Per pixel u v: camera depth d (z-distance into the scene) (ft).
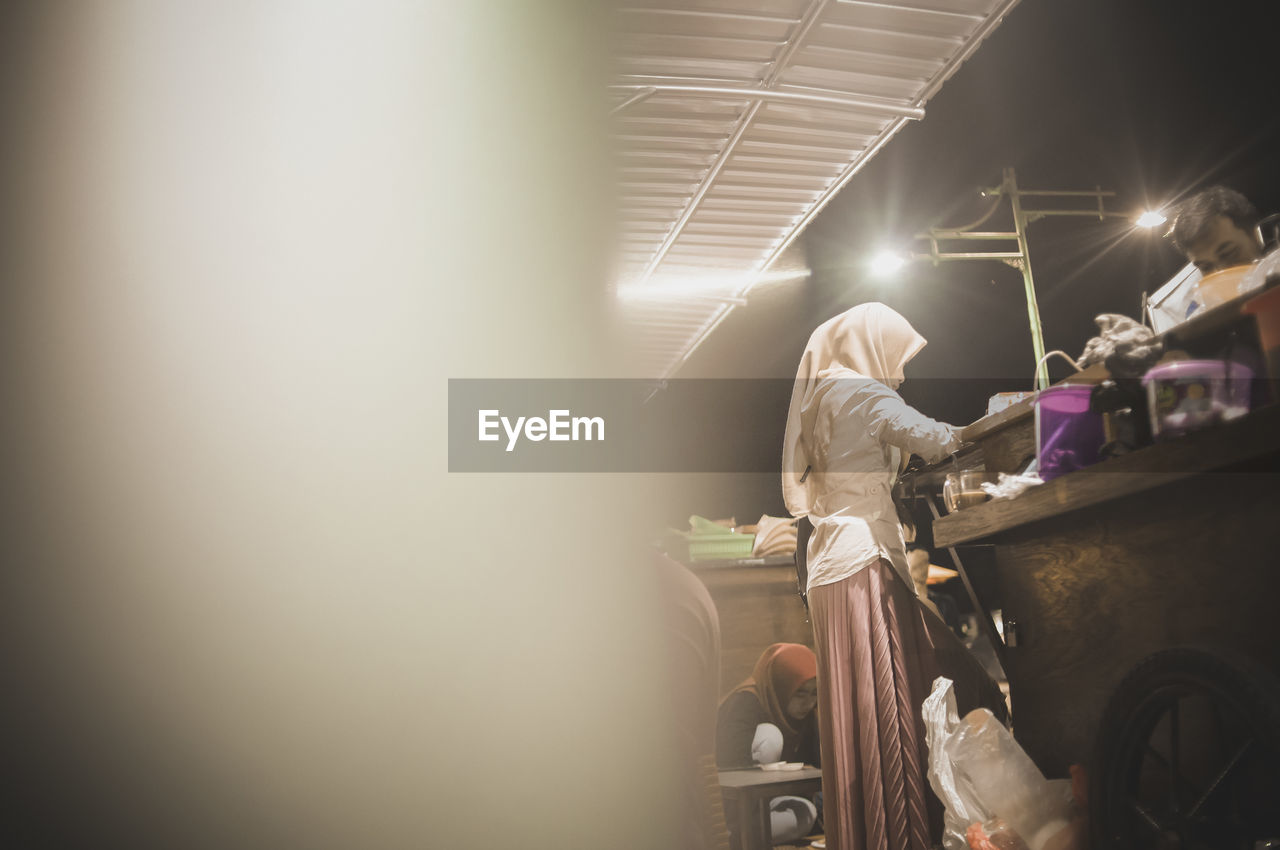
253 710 3.94
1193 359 5.20
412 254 4.35
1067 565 6.41
